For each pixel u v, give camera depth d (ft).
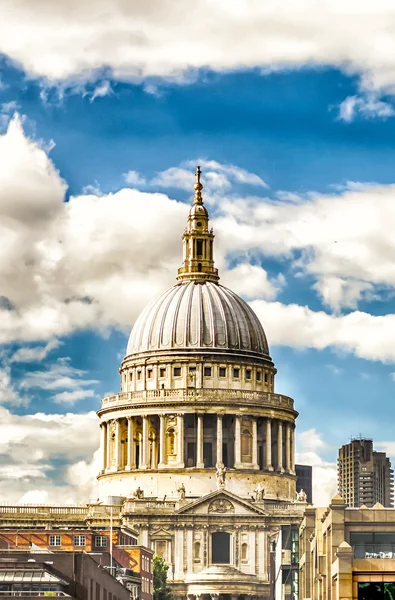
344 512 650.43
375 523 650.02
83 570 565.12
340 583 600.80
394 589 601.21
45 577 543.80
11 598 523.29
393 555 647.15
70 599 524.11
